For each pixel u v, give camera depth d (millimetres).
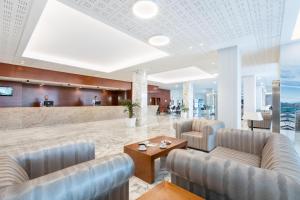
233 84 4055
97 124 8070
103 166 1291
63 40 4305
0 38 3625
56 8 2873
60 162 2053
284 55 3873
